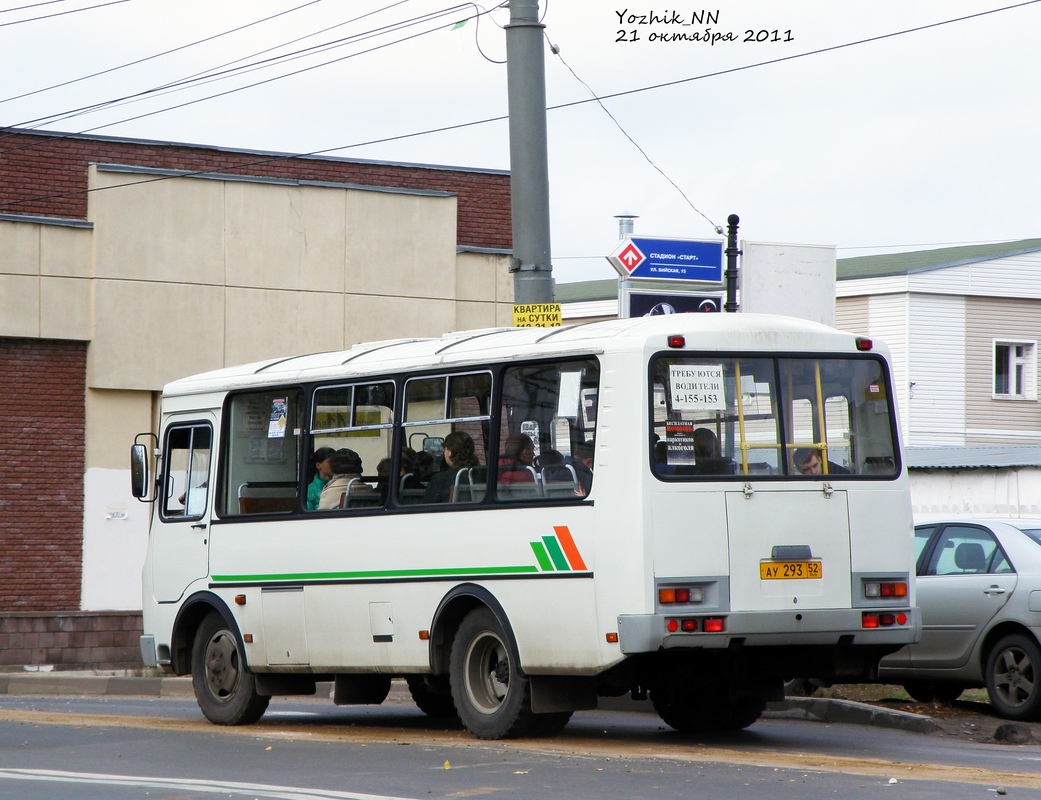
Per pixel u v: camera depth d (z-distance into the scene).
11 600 24.94
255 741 13.00
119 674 24.69
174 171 26.25
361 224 27.55
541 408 12.23
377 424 13.70
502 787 9.65
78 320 25.47
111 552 25.64
